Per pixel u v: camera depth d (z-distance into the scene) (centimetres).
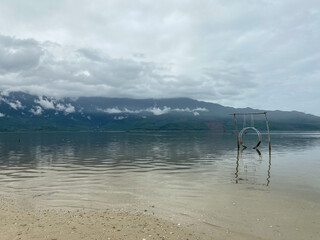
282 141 11825
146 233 1309
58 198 2045
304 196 2084
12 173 3266
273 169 3572
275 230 1379
